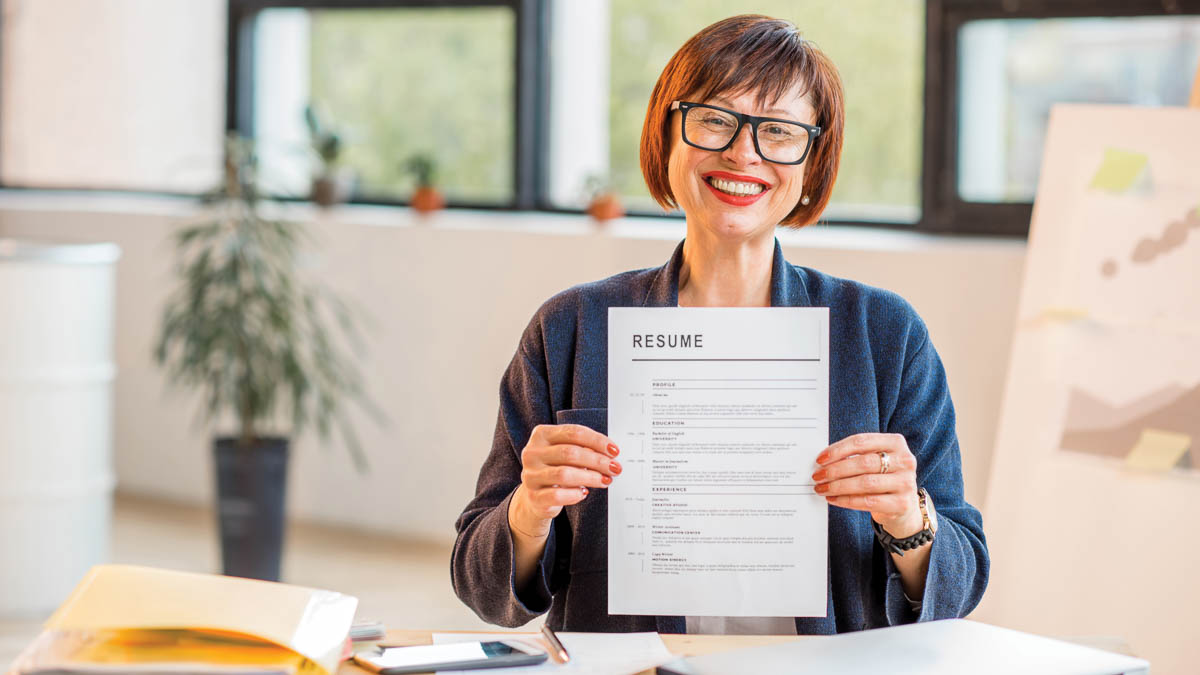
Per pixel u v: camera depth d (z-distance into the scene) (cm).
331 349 411
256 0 450
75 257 336
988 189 351
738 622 135
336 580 364
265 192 369
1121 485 240
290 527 419
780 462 121
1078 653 109
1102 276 248
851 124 369
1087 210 252
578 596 137
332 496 419
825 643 111
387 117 440
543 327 143
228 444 360
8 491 333
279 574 363
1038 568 246
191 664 100
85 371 343
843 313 141
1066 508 245
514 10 412
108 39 471
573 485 120
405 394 404
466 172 430
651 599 121
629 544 121
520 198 418
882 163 367
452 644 119
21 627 330
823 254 339
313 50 451
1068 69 339
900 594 132
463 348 394
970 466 328
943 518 136
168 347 441
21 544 336
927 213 356
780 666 105
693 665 106
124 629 104
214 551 393
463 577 138
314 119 420
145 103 471
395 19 436
